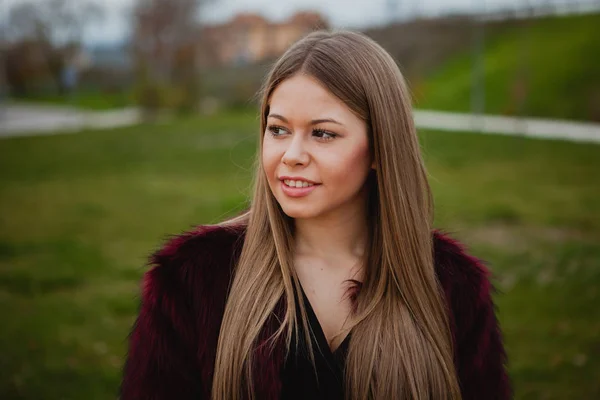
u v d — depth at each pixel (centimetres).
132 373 145
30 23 5075
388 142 144
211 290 145
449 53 3981
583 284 584
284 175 138
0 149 1908
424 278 149
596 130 2181
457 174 1327
